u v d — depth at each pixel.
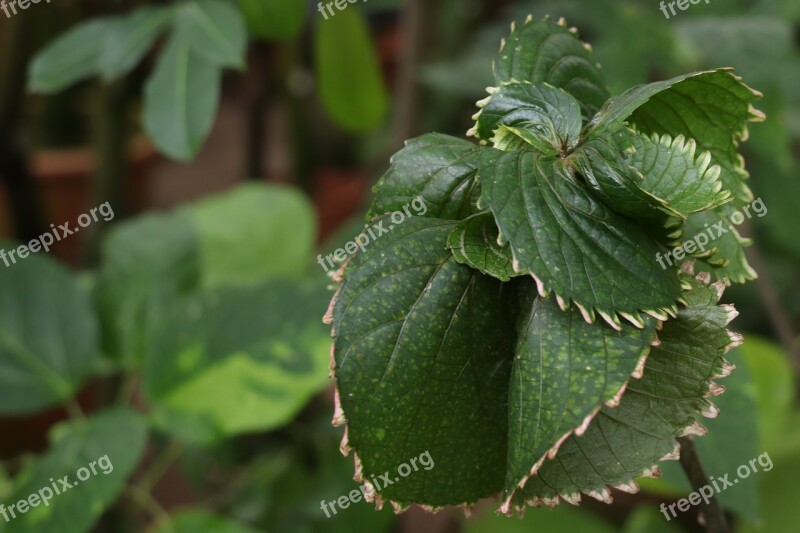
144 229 1.51
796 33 1.79
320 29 1.44
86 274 1.74
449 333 0.69
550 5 1.91
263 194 1.76
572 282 0.67
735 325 1.74
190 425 1.17
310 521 1.40
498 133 0.70
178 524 1.17
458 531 1.65
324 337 1.21
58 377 1.28
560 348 0.68
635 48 1.36
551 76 0.73
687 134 0.73
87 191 2.26
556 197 0.69
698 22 1.54
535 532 1.37
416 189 0.71
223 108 3.25
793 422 1.39
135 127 2.40
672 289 0.69
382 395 0.69
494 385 0.70
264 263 1.68
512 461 0.67
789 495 1.32
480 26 2.28
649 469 0.69
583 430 0.66
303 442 1.51
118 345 1.40
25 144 1.84
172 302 1.43
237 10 1.16
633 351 0.67
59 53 1.22
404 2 1.85
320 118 2.86
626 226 0.69
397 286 0.69
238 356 1.21
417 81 1.78
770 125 1.42
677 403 0.69
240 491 1.47
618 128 0.69
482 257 0.69
